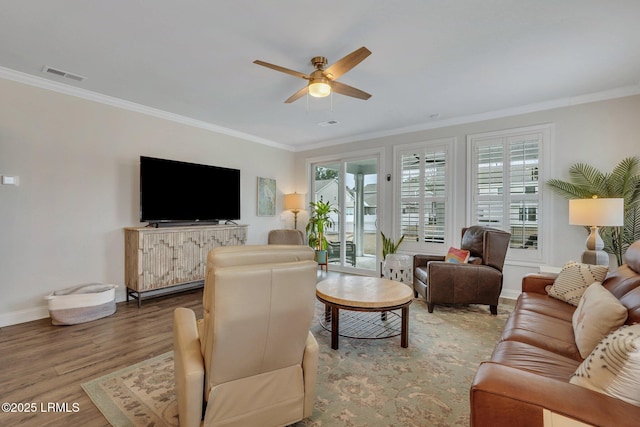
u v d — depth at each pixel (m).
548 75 3.06
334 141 5.79
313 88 2.51
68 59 2.75
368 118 4.45
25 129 3.07
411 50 2.58
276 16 2.12
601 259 2.85
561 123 3.74
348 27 2.25
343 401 1.82
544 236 3.83
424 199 4.75
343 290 2.75
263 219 5.73
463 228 4.16
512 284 4.05
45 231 3.20
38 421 1.64
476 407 0.98
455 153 4.48
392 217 5.09
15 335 2.74
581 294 2.30
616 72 2.99
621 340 0.97
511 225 4.06
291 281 1.31
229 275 1.17
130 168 3.84
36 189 3.14
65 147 3.33
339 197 5.86
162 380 2.04
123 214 3.78
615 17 2.14
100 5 2.01
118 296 3.72
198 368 1.28
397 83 3.24
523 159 3.97
